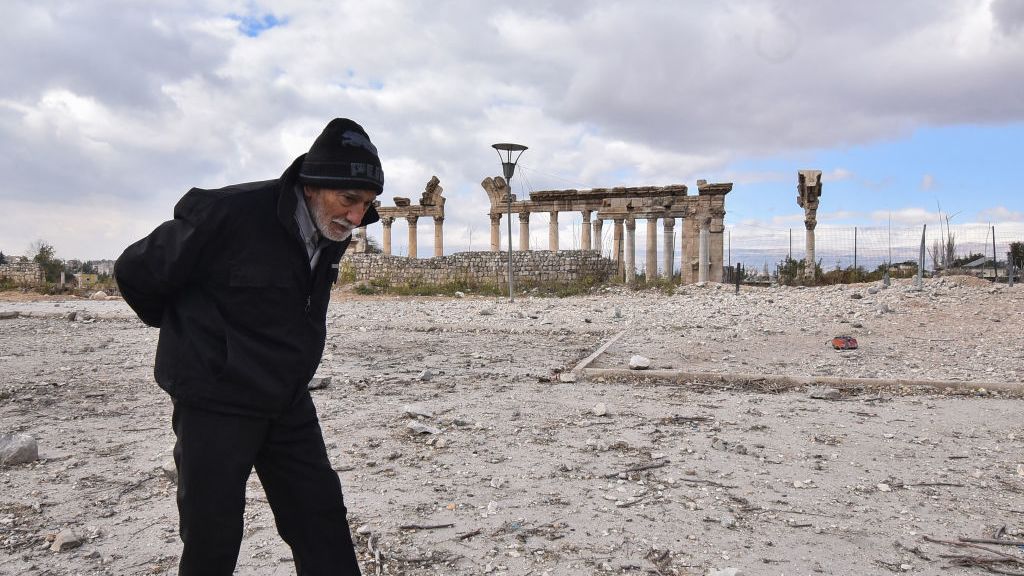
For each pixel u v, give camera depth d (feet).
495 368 29.50
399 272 113.09
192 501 6.95
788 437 18.08
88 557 11.18
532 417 20.53
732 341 36.91
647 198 111.96
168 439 18.53
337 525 8.02
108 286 121.49
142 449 17.53
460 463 16.05
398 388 25.22
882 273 94.12
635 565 10.79
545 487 14.39
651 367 28.94
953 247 98.58
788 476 15.03
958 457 16.24
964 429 18.70
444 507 13.23
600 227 141.69
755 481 14.71
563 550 11.34
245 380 7.06
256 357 7.17
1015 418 19.75
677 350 33.88
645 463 15.94
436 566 10.78
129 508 13.37
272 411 7.34
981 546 11.42
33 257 156.66
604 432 18.75
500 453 16.83
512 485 14.52
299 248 7.31
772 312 50.19
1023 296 49.32
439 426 19.42
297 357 7.47
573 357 32.42
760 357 31.71
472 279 110.52
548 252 108.17
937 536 11.82
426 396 23.76
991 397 22.71
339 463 16.08
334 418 20.53
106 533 12.14
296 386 7.56
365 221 8.20
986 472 15.14
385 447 17.39
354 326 47.44
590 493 14.02
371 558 11.07
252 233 7.13
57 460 16.58
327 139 7.22
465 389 24.98
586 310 59.06
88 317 56.90
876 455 16.48
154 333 45.29
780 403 22.26
